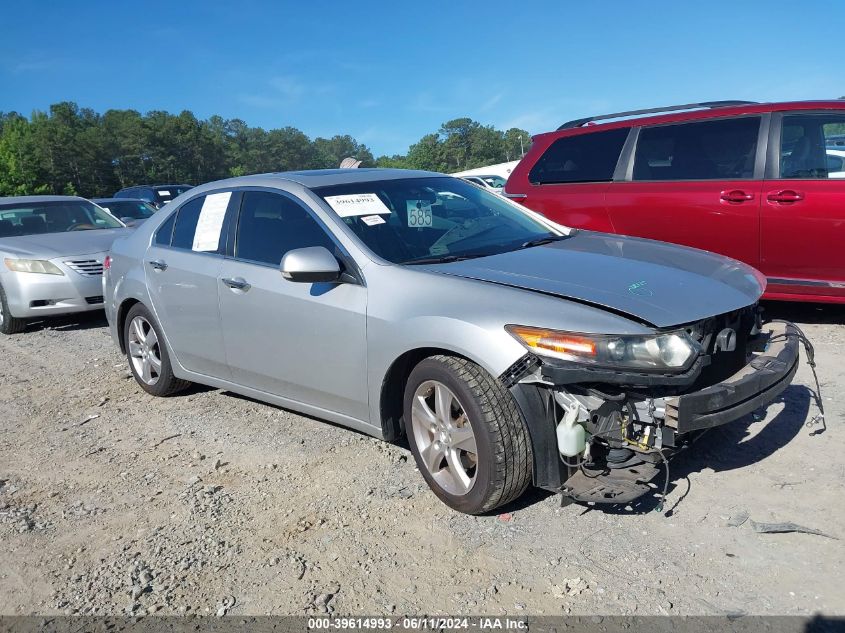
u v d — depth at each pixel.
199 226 4.84
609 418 3.00
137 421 5.01
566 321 2.99
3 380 6.36
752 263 5.88
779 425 4.04
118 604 2.93
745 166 5.86
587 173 6.72
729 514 3.22
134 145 121.88
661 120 6.36
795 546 2.95
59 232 9.09
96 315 9.10
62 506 3.82
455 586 2.88
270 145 153.25
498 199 4.81
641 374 2.88
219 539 3.36
